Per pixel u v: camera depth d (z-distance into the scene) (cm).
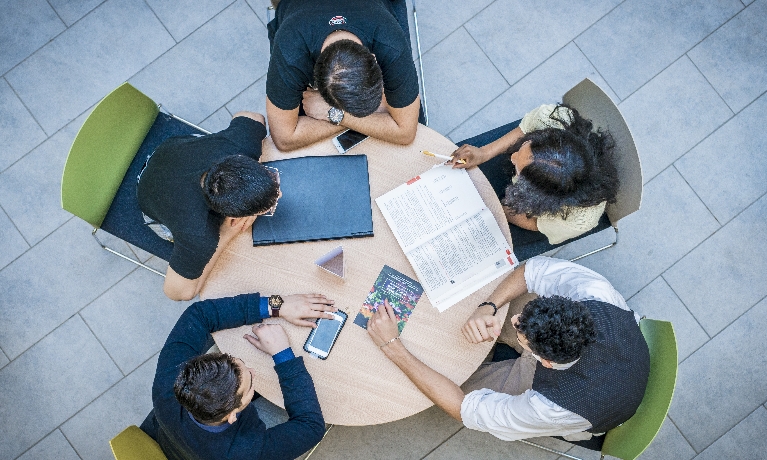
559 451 250
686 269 266
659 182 272
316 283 187
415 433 252
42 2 277
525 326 162
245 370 164
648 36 281
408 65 178
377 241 189
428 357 183
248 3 280
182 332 178
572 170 171
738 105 277
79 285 260
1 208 263
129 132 210
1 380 252
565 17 282
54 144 269
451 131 276
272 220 186
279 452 168
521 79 279
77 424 251
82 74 274
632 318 179
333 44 158
